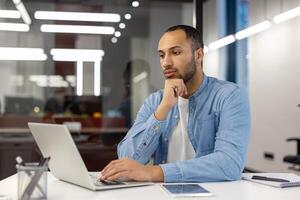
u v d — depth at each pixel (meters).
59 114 4.41
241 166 1.35
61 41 7.34
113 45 7.49
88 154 3.18
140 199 1.02
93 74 7.38
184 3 6.99
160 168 1.28
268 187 1.21
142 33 7.50
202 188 1.15
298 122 4.62
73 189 1.17
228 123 1.45
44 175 1.02
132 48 7.52
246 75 6.18
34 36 7.33
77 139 3.33
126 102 4.52
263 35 5.45
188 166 1.29
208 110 1.56
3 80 7.34
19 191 1.00
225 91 1.54
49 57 7.36
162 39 1.53
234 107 1.48
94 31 7.23
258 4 5.66
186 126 1.59
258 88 5.62
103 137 3.55
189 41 1.50
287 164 4.77
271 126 5.23
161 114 1.51
